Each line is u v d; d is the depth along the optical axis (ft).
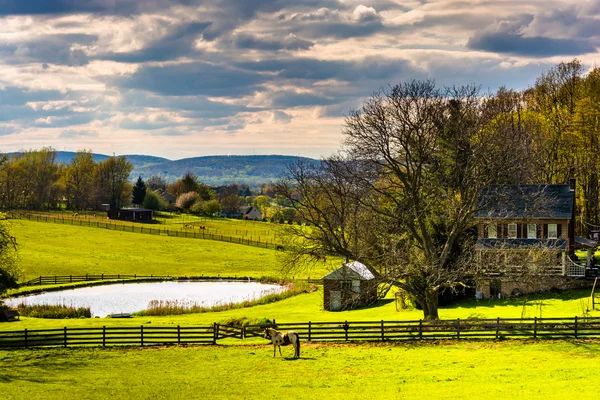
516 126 283.18
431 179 182.29
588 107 282.56
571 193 226.38
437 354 139.74
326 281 234.99
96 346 163.02
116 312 242.58
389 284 175.63
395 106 168.14
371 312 216.74
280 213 629.10
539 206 218.18
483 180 192.54
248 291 298.35
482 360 131.23
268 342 166.09
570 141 286.25
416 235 171.94
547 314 174.91
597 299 190.70
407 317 191.11
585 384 105.19
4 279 209.56
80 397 112.98
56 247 406.21
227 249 442.91
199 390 117.08
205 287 312.50
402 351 145.18
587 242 237.04
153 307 242.37
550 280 209.56
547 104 328.08
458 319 156.56
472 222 179.93
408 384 114.21
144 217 615.16
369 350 148.46
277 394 111.75
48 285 306.55
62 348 160.56
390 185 184.34
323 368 132.05
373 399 104.22
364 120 169.99
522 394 100.83
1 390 118.21
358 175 173.37
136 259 388.98
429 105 171.73
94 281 321.32
